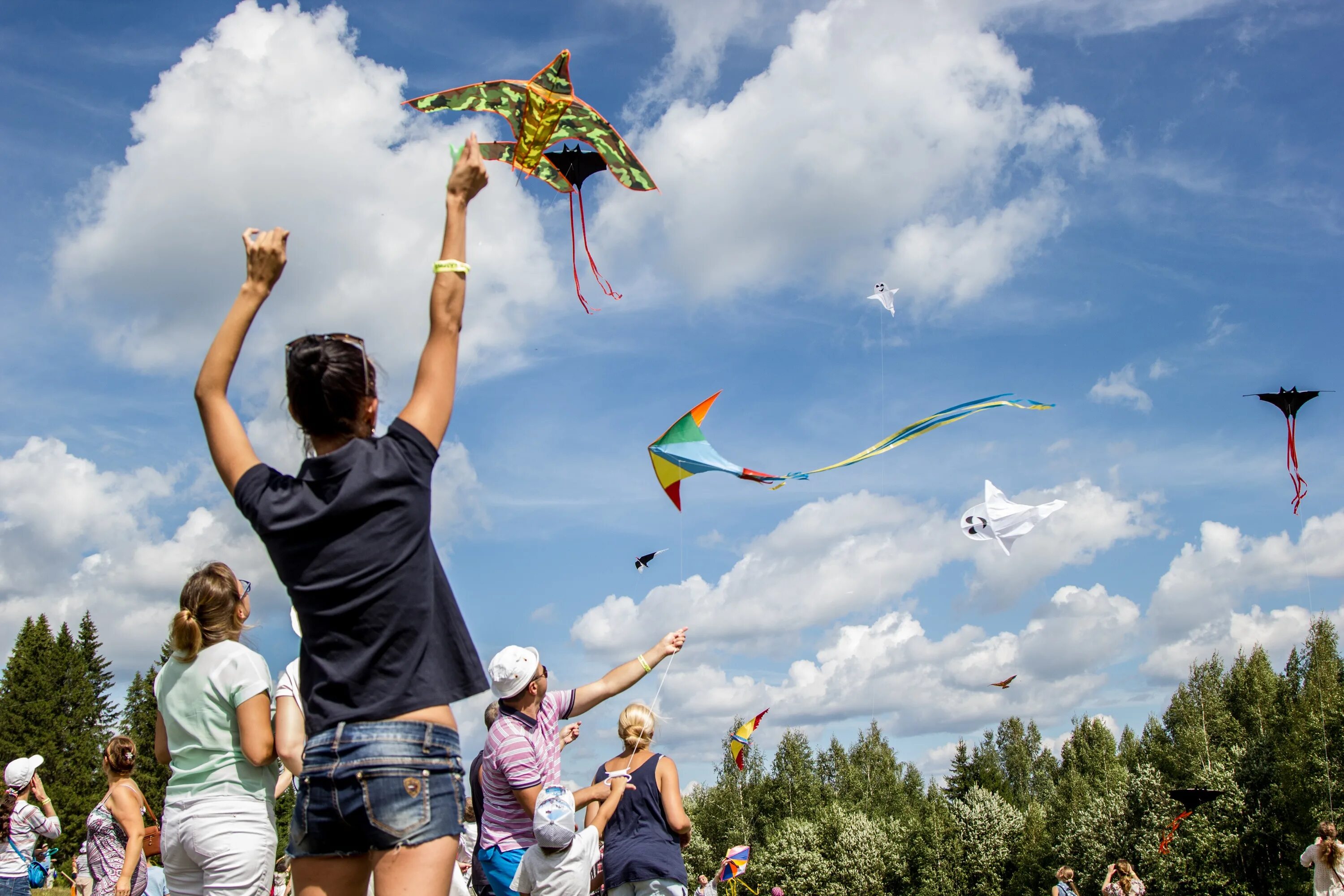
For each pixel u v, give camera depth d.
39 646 51.47
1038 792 82.50
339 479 2.23
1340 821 35.72
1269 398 11.30
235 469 2.34
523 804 4.87
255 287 2.50
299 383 2.36
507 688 4.95
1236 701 60.25
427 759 2.23
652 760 5.68
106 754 5.97
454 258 2.42
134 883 6.24
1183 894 38.72
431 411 2.35
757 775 70.25
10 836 6.91
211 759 3.70
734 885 24.20
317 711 2.24
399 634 2.25
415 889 2.18
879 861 57.94
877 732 79.50
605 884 5.54
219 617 3.79
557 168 4.54
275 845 3.84
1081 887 43.62
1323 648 44.16
